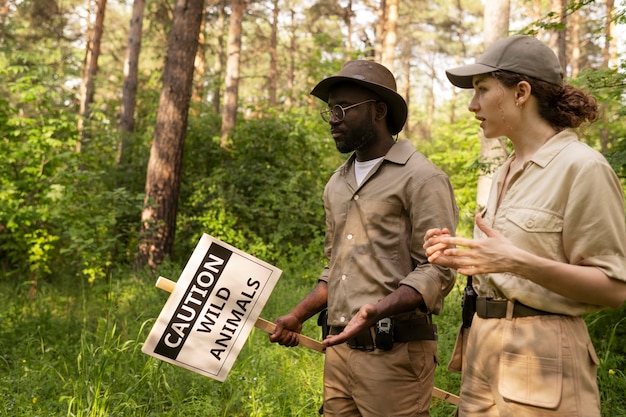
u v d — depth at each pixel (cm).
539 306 207
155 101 1647
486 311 220
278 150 1263
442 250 206
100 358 464
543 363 205
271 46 2942
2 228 1041
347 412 289
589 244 198
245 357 525
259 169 1215
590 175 200
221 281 281
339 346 288
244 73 4078
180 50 1094
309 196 1193
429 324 279
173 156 1090
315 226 1155
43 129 1030
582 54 2958
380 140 285
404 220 277
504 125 220
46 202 1006
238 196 1158
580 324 209
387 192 276
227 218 1137
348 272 282
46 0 2605
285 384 469
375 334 270
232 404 441
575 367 204
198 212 1225
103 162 1329
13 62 2406
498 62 217
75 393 415
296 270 1042
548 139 216
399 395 273
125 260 1114
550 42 1476
